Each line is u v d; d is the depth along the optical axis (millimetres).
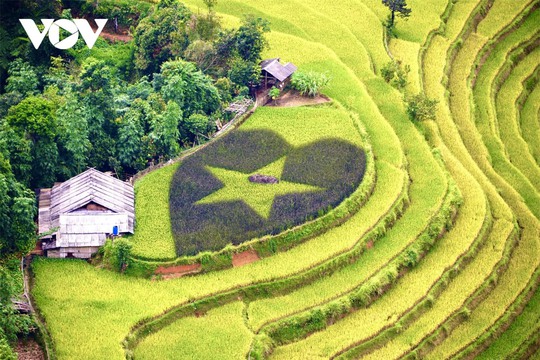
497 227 79188
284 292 68250
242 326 64688
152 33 90750
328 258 70688
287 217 72812
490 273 74625
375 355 65625
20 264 66688
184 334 63625
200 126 82000
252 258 70188
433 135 88875
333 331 66438
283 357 63969
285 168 78375
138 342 62656
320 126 84062
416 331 68250
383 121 87000
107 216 70125
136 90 86125
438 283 72188
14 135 72500
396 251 73062
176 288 66875
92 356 60219
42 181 74938
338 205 74812
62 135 75812
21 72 85250
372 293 69250
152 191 74875
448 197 78812
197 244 69812
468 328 70438
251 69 87688
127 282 67062
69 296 65000
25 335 61594
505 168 90250
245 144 81000
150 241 69812
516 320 72562
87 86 80750
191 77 84125
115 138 80438
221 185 75875
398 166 81250
